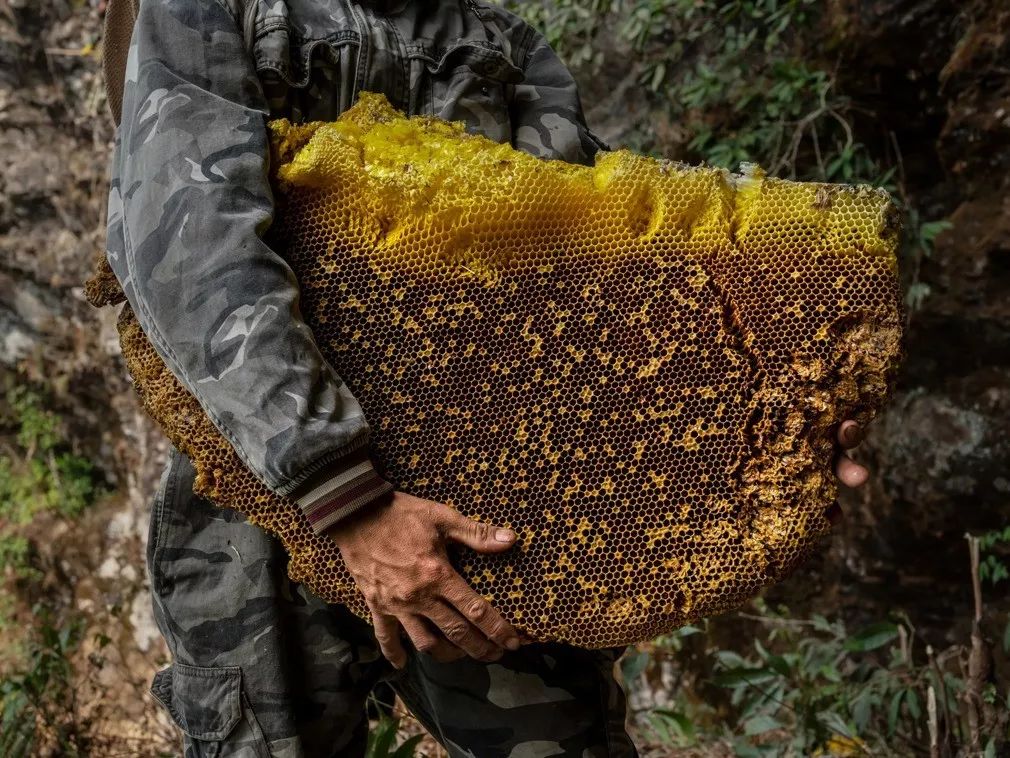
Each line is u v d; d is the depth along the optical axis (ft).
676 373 3.83
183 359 3.68
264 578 4.14
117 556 12.40
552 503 3.82
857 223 3.76
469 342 3.87
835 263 3.76
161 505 4.19
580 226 3.87
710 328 3.82
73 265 12.31
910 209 8.06
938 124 8.30
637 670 6.50
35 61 12.16
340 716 4.30
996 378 7.82
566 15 9.34
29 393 12.94
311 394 3.62
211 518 4.18
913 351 8.13
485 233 3.85
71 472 12.89
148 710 9.48
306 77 4.11
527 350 3.86
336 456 3.60
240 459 3.77
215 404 3.64
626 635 3.78
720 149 8.73
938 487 7.90
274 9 4.10
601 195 3.86
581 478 3.82
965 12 7.90
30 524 12.73
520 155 3.90
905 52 8.16
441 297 3.88
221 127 3.81
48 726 7.72
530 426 3.84
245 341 3.62
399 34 4.26
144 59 3.94
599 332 3.86
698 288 3.83
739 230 3.82
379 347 3.88
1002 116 7.70
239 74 3.96
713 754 6.91
